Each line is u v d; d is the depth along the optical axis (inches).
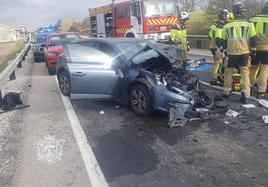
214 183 157.5
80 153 196.5
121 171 172.7
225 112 260.1
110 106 298.5
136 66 271.6
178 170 171.5
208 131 224.7
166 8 711.7
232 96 314.7
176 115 239.8
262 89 305.4
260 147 196.2
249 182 157.5
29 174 172.4
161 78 252.7
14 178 168.7
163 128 234.8
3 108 299.9
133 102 269.0
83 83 289.7
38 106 306.7
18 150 203.5
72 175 169.9
